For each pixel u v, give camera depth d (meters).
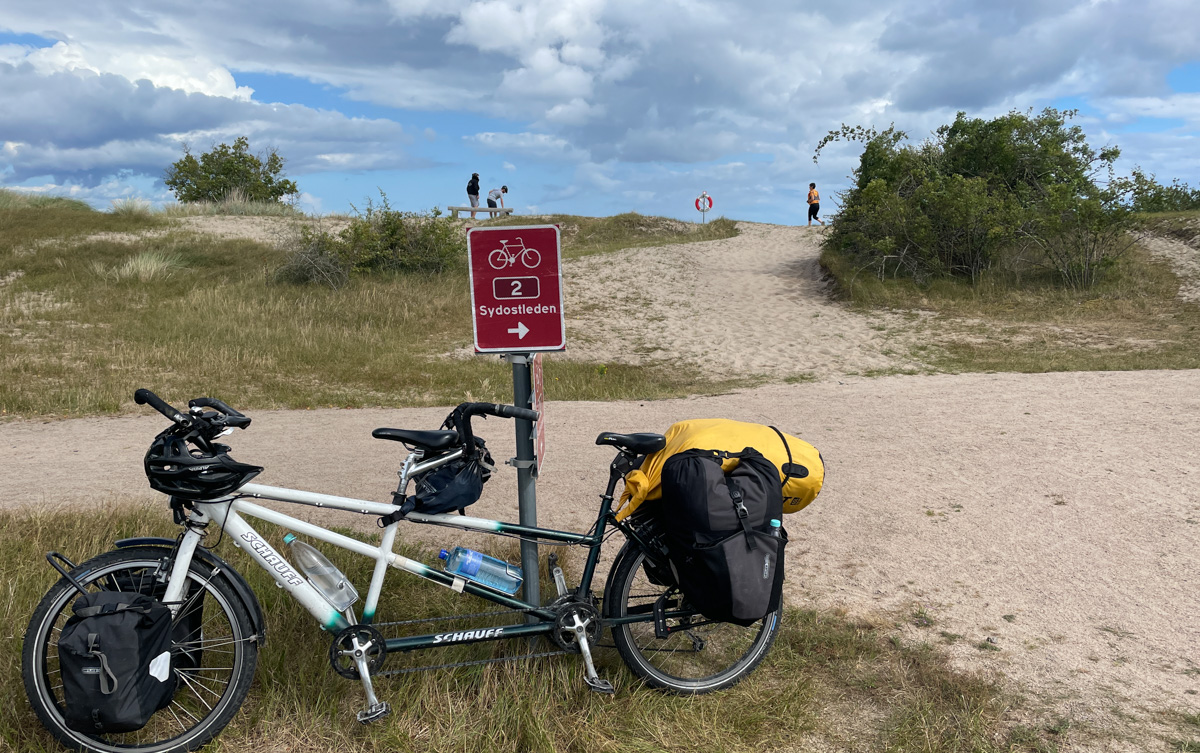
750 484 2.86
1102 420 7.71
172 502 2.80
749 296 18.80
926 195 18.36
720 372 13.26
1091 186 17.36
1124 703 3.12
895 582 4.30
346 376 11.76
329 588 2.92
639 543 3.11
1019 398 9.11
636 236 30.38
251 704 3.03
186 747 2.77
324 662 3.22
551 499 5.84
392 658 3.22
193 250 20.20
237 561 4.12
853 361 13.39
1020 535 4.90
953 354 13.42
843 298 18.00
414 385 11.42
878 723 3.02
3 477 6.44
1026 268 17.73
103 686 2.52
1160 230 20.12
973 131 20.16
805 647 3.52
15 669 3.06
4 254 18.80
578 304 18.25
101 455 7.26
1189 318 14.58
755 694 3.17
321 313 16.05
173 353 12.45
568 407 9.80
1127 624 3.77
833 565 4.55
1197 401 8.33
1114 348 12.96
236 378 11.34
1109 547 4.66
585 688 3.11
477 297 3.18
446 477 3.01
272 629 3.40
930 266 18.05
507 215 33.09
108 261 18.73
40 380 10.66
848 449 7.16
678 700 3.12
